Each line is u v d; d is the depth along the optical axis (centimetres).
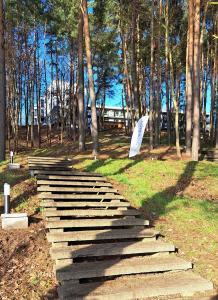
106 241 759
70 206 904
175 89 2831
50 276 618
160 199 1056
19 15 2295
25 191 1028
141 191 1129
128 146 2191
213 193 1148
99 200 1012
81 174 1245
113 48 2944
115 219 839
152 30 1816
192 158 1634
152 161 1548
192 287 591
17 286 588
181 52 2361
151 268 641
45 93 3450
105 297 545
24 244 721
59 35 2819
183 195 1113
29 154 2186
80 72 2089
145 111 3086
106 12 2627
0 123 1515
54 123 4425
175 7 2120
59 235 712
